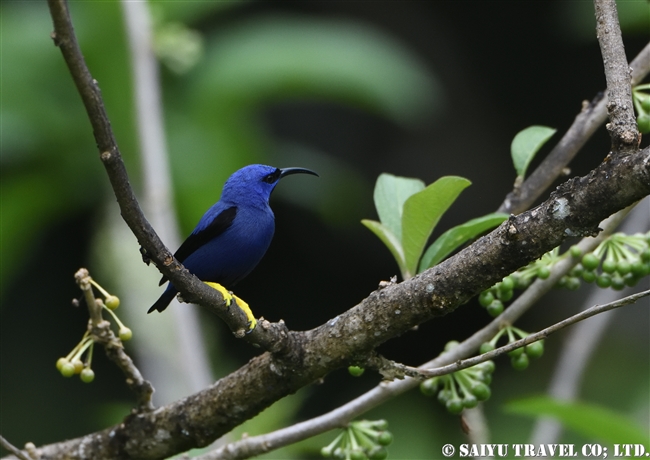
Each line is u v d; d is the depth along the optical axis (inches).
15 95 490.3
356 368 206.7
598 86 728.3
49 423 655.1
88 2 434.6
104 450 231.1
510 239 175.3
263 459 297.6
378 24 725.3
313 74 507.8
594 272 220.7
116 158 161.3
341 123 713.0
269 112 695.7
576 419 228.7
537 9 716.0
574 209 168.1
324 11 708.0
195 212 496.7
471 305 696.4
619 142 164.9
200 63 513.0
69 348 679.7
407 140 725.9
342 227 687.7
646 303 604.4
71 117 501.0
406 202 220.8
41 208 508.7
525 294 225.9
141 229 175.3
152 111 366.3
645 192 160.9
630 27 391.9
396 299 191.5
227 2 475.5
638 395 514.6
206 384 324.8
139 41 383.2
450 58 739.4
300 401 321.7
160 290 376.2
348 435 220.8
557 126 741.3
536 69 738.2
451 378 223.3
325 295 721.0
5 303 671.1
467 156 729.0
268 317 719.1
